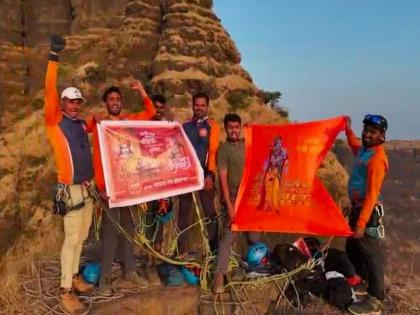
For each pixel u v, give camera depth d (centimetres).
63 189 507
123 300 543
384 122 509
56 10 2817
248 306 556
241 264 625
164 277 605
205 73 2097
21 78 2681
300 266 584
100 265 577
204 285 577
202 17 2247
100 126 529
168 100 1955
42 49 2792
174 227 688
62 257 522
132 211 582
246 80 2280
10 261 834
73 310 518
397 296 601
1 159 2123
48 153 2147
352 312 532
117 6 2655
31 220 1902
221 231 575
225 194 552
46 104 496
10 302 545
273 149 567
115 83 2183
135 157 541
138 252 718
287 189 561
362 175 524
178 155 568
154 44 2292
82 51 2503
